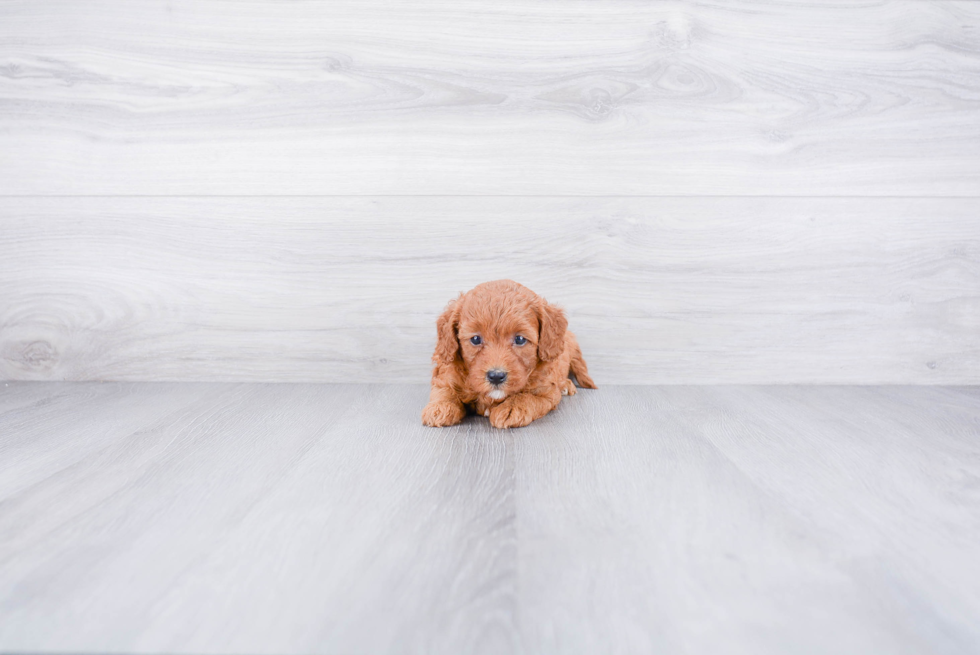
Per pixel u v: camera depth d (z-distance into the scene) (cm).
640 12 166
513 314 133
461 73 168
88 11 166
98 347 177
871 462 112
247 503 92
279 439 125
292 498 94
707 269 172
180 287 174
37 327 176
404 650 58
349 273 173
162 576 71
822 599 67
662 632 61
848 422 138
